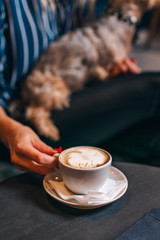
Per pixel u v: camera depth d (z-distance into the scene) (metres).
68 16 1.16
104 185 0.48
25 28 0.98
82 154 0.48
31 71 1.04
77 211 0.42
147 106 1.04
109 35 1.10
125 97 1.00
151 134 1.04
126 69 1.10
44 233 0.37
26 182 0.52
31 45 1.02
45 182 0.49
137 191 0.48
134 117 1.06
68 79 1.04
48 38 1.09
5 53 1.00
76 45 1.06
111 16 1.15
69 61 1.05
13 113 0.95
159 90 1.01
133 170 0.56
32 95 0.96
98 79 1.09
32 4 0.99
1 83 0.97
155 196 0.46
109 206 0.43
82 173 0.42
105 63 1.10
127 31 1.13
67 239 0.36
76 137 0.98
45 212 0.42
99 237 0.36
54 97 0.94
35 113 0.93
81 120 0.97
